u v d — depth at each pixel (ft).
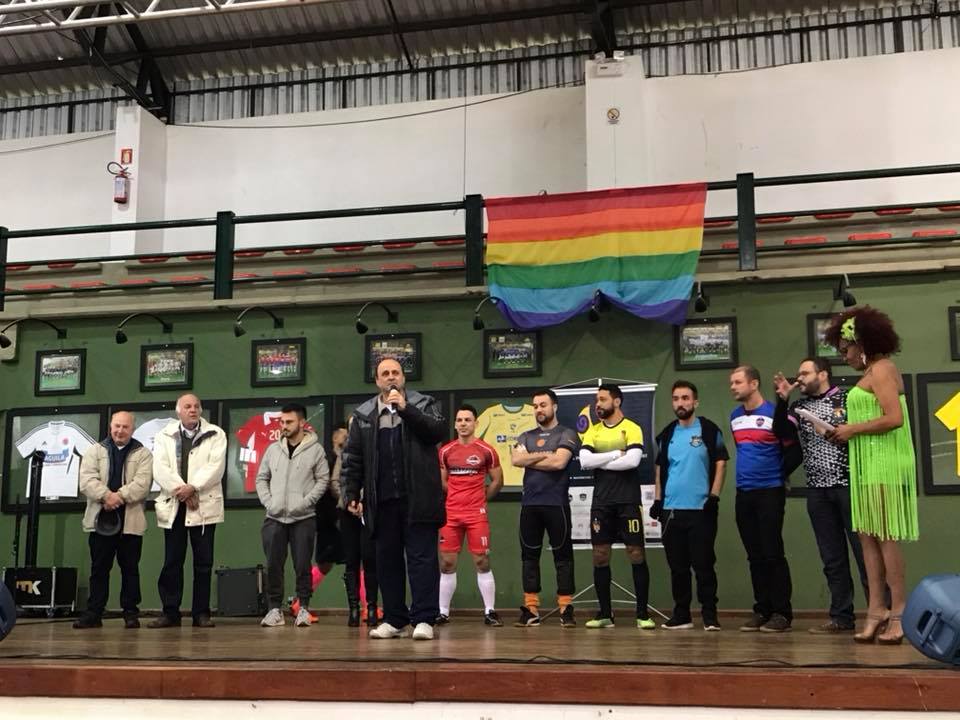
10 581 26.05
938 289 24.35
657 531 24.89
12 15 35.96
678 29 35.42
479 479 21.88
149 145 36.96
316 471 22.44
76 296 29.43
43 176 38.65
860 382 15.79
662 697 11.33
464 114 35.91
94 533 21.57
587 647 15.03
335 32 37.01
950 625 11.64
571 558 20.80
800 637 17.01
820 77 32.81
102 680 12.42
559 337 26.25
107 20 28.09
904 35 33.53
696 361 25.39
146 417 28.27
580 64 36.29
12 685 12.60
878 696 10.99
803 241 25.11
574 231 26.00
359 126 36.60
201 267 29.30
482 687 11.66
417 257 27.96
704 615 19.35
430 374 26.84
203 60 38.68
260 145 37.19
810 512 18.20
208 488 22.36
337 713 11.85
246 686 12.08
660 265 25.31
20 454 28.81
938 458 23.67
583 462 20.51
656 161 33.50
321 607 26.30
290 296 27.84
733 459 24.72
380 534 16.88
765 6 34.60
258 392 27.84
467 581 25.62
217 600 26.30
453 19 36.14
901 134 31.96
